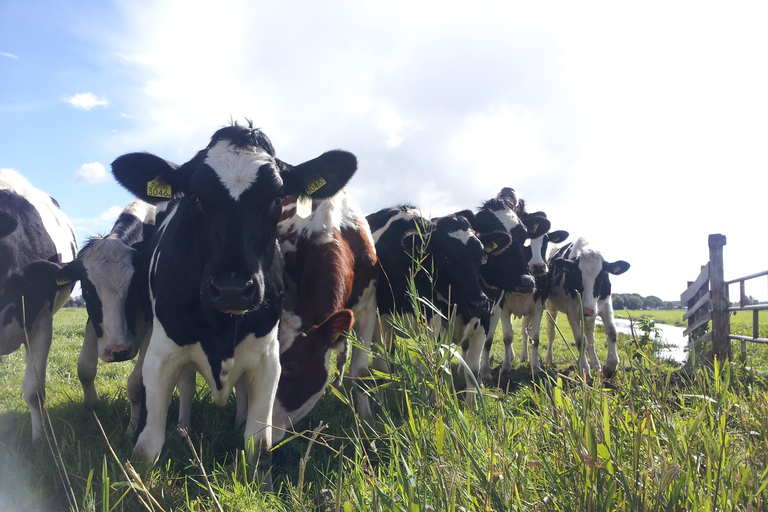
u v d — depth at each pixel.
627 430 2.50
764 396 2.93
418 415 2.78
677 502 2.03
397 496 2.41
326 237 5.38
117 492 3.12
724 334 9.23
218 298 3.44
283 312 4.77
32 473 3.53
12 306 4.99
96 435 4.50
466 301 6.46
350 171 4.36
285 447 4.48
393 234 6.98
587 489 2.13
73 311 24.11
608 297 9.49
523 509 2.14
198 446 4.46
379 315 6.89
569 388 2.89
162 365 3.90
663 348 9.81
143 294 5.02
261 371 4.08
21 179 5.93
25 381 4.90
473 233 6.66
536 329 9.43
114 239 5.25
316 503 3.11
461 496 2.21
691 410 3.21
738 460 2.38
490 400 4.52
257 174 3.74
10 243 5.08
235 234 3.61
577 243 10.05
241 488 3.14
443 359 2.78
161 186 4.05
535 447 2.66
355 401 5.64
